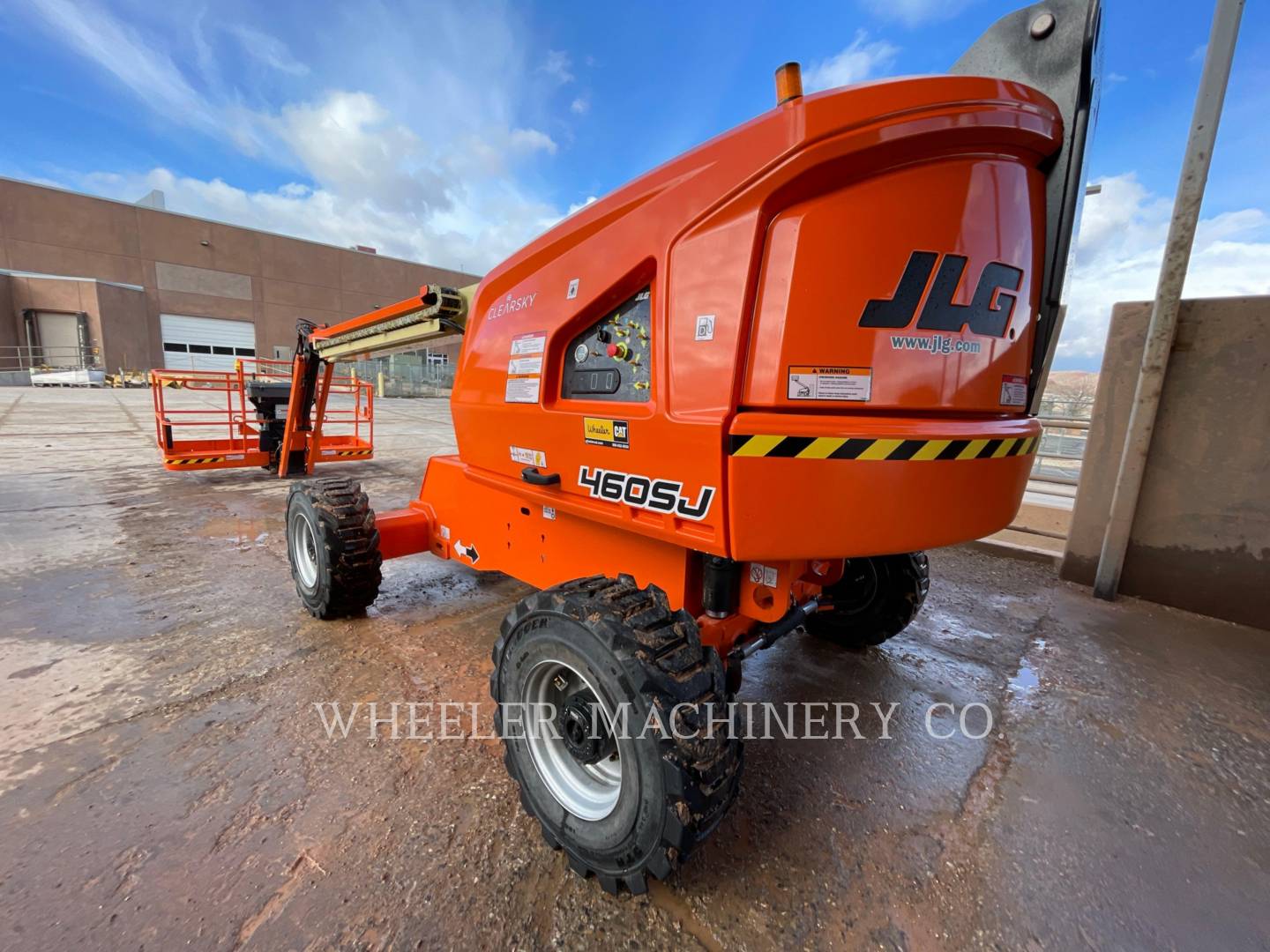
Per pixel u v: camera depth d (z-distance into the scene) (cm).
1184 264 328
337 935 135
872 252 133
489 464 246
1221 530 342
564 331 195
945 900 152
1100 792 196
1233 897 155
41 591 346
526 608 158
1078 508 403
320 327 487
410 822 171
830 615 301
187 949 130
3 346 2450
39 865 151
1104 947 140
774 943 138
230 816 171
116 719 218
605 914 143
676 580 184
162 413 677
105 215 2712
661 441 158
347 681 250
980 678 273
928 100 127
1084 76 143
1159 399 349
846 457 135
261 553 429
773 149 131
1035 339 163
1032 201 148
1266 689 266
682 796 123
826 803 187
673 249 152
